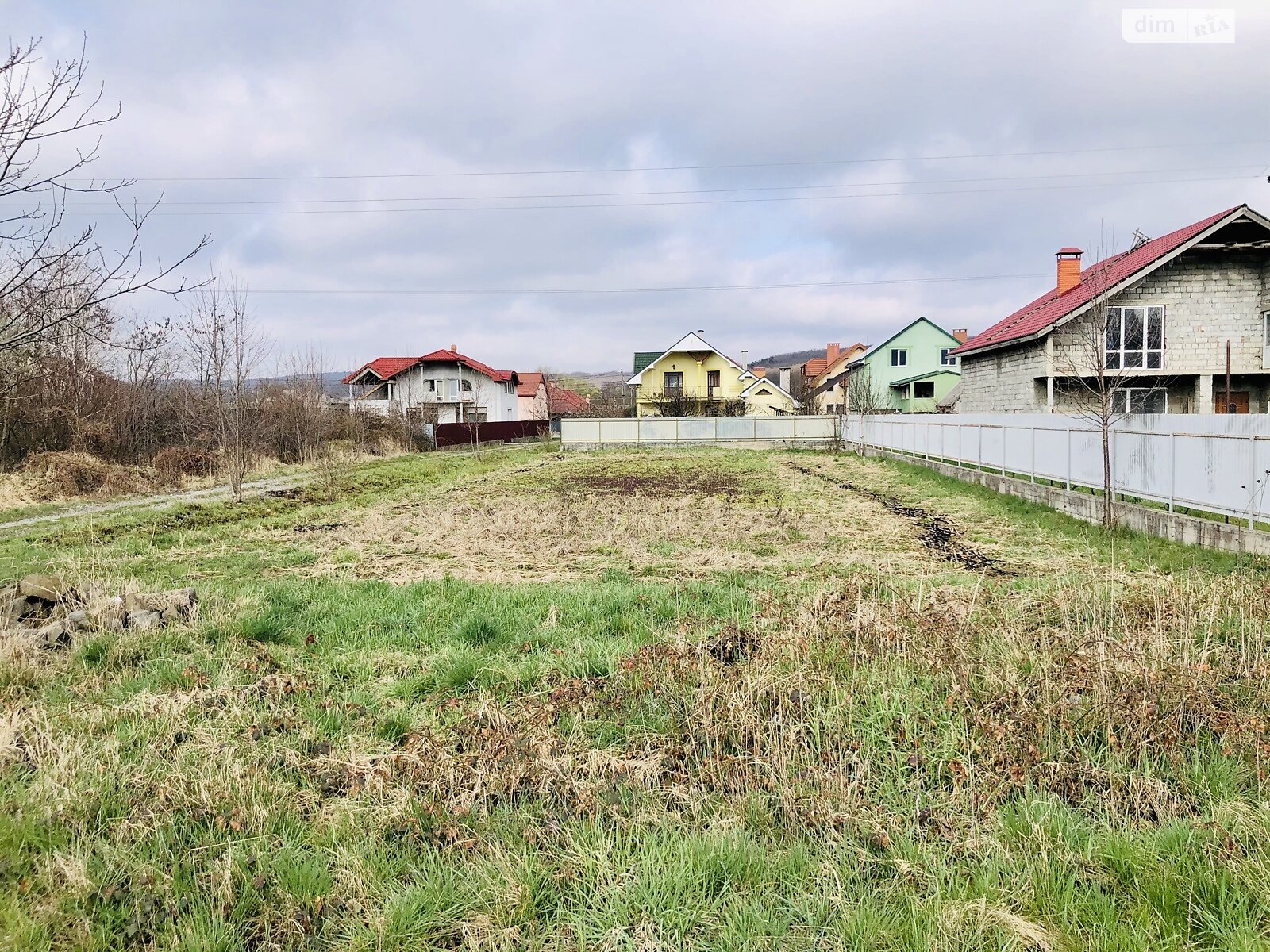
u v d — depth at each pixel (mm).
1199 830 2797
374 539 10828
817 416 33844
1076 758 3420
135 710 4031
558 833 2945
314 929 2457
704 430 34250
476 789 3230
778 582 7430
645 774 3332
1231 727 3498
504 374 52125
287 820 3047
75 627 5535
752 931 2354
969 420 18375
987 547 9602
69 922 2412
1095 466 12164
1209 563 7938
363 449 29109
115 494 16109
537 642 5438
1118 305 19516
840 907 2469
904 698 4004
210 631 5688
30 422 17000
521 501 15312
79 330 4145
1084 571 7598
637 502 14375
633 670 4477
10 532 11758
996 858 2666
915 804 3068
